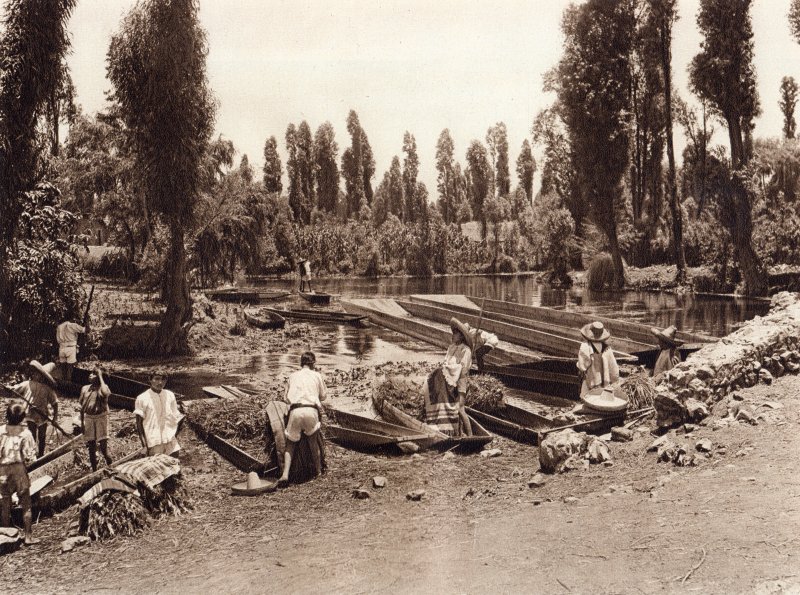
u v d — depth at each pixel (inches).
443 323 1095.6
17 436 265.0
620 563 178.9
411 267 2874.0
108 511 265.4
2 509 262.2
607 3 1694.1
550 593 165.0
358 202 3297.2
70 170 1336.1
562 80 1749.5
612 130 1723.7
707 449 277.3
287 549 229.8
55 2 589.6
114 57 758.5
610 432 359.3
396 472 327.6
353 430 380.2
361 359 733.9
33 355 647.8
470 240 3117.6
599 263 1827.0
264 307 1317.7
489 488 288.7
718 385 335.9
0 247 612.4
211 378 619.8
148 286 1248.8
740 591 153.5
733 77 1398.9
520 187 3405.5
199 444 392.8
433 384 390.6
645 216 2103.8
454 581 180.2
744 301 1342.3
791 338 384.5
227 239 1391.5
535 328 864.3
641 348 625.6
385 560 205.2
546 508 244.8
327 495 298.8
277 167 2861.7
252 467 332.5
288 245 2773.1
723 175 1437.0
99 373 339.9
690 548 182.2
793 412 303.7
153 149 760.3
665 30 1705.2
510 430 378.9
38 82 590.6
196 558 231.0
